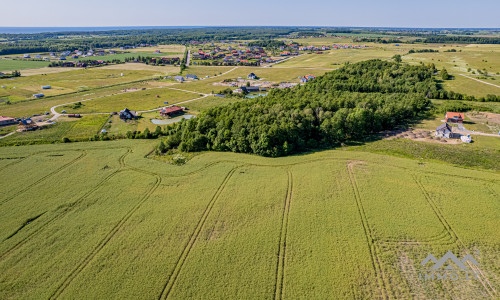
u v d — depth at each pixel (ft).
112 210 171.63
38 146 270.05
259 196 182.80
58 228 156.76
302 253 135.95
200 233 150.71
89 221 161.99
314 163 225.35
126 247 141.90
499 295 113.09
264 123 253.44
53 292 118.73
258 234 148.97
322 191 186.29
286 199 179.32
